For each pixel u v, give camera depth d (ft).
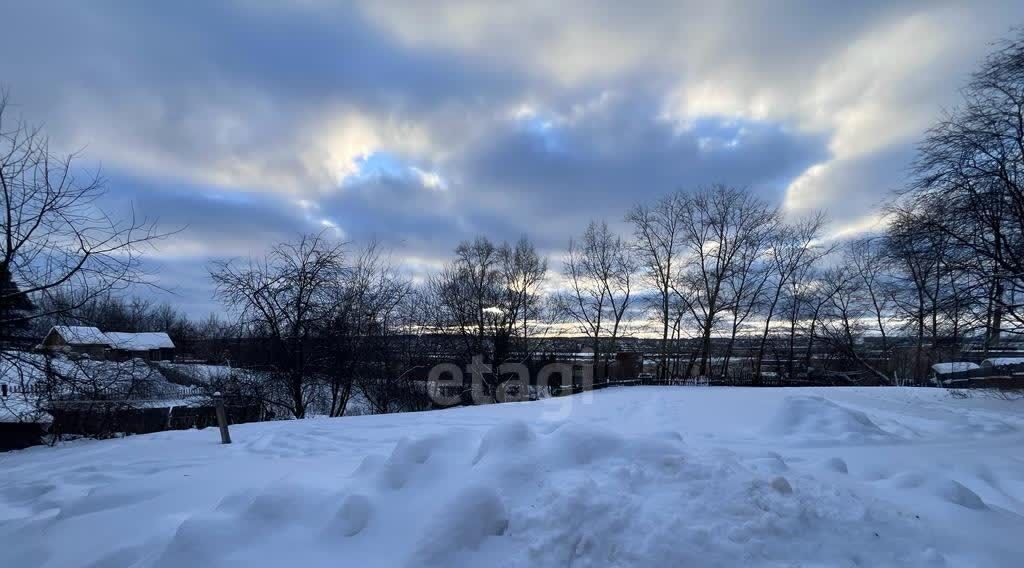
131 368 43.34
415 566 10.09
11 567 13.14
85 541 13.61
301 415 66.49
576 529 10.61
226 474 18.75
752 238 123.54
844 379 107.04
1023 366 57.00
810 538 10.94
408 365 82.23
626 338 130.00
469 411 44.62
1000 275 49.88
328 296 68.18
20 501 19.22
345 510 11.92
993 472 21.93
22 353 37.96
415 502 12.11
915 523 11.98
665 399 47.96
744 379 105.70
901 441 29.43
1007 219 51.21
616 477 12.33
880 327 108.47
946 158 53.78
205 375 64.90
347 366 70.08
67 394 39.73
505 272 115.44
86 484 20.40
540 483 12.14
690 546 10.37
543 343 111.65
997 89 51.75
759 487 12.19
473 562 10.26
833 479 15.40
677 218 127.24
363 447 26.81
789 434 30.68
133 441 30.53
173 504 15.57
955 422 36.27
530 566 9.97
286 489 13.08
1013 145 51.19
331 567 10.55
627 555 10.17
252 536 11.69
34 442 39.29
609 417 38.86
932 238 54.85
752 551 10.44
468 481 12.05
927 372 84.38
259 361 65.77
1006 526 13.00
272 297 65.62
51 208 37.47
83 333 43.24
